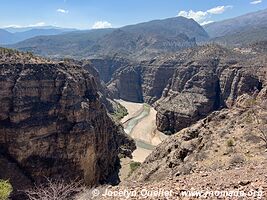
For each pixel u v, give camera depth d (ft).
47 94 252.01
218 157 111.24
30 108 240.94
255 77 469.98
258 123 133.69
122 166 315.17
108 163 296.30
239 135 126.72
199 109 497.87
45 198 87.51
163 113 500.33
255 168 68.80
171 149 160.25
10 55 261.85
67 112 248.11
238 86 483.92
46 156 234.58
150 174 137.69
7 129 230.07
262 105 158.61
